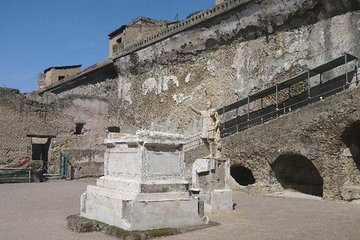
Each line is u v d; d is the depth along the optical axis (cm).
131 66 3081
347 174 1288
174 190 808
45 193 1469
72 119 2500
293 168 1578
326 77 1783
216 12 2323
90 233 752
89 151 2316
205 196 1073
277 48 2058
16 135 2233
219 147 1142
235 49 2300
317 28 1873
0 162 2153
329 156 1312
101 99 2658
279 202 1266
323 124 1327
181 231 759
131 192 763
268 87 2009
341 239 704
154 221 754
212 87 2430
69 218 841
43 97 2570
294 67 1961
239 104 2141
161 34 2747
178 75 2700
